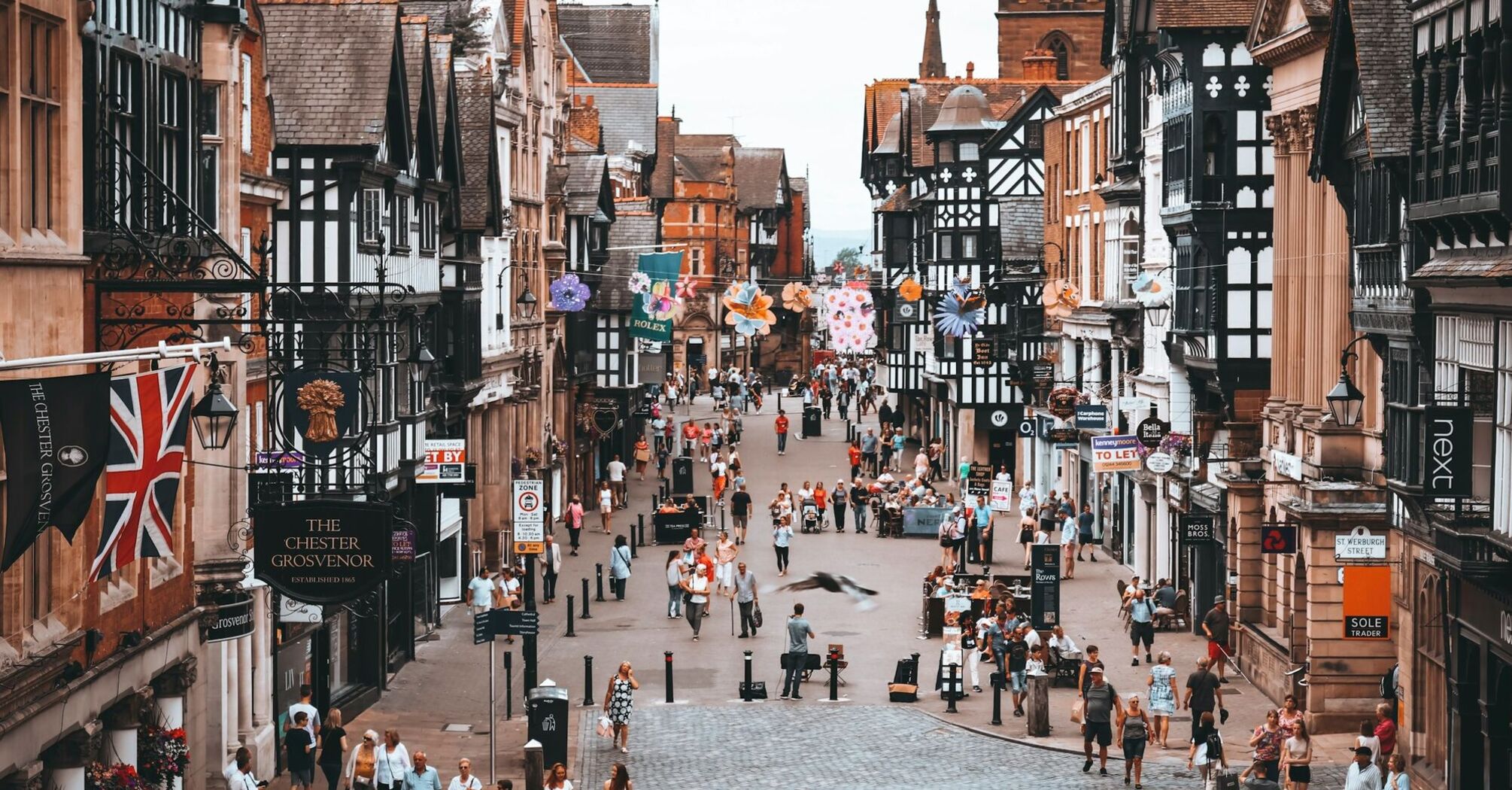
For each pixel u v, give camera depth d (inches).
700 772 1753.2
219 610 1485.0
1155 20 2775.6
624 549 2741.1
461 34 2883.9
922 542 3319.4
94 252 1216.2
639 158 5979.3
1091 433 3321.9
